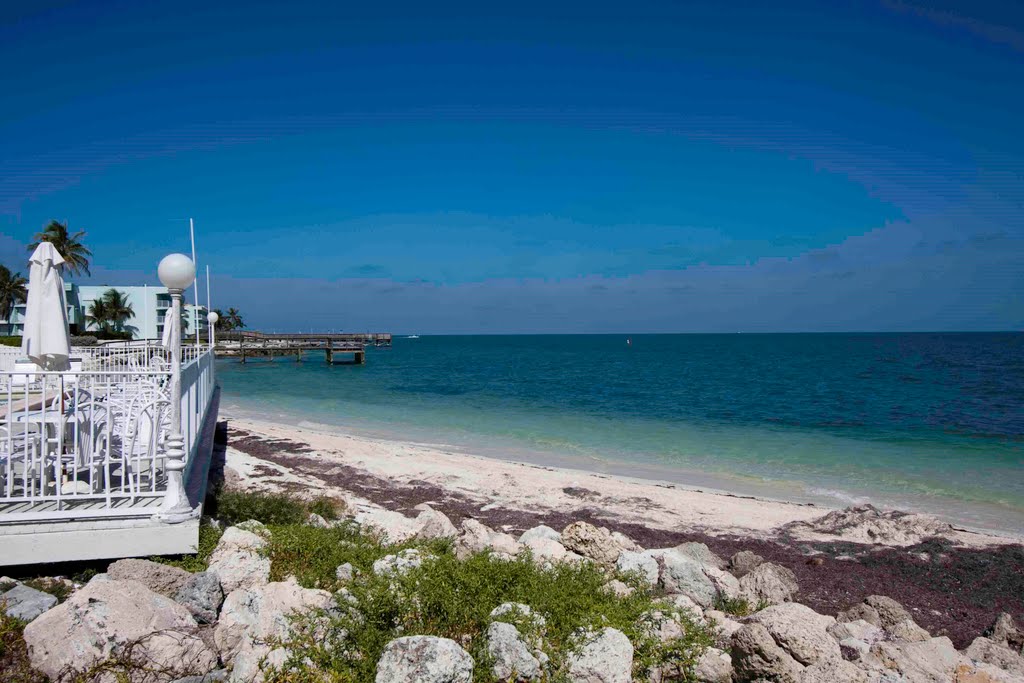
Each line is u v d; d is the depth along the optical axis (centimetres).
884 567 965
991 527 1230
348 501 1212
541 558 667
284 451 1764
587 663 416
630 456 1895
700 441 2162
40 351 675
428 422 2608
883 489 1515
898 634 625
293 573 602
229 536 633
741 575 884
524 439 2192
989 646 585
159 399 680
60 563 579
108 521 580
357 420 2648
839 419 2703
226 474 1297
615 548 777
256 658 409
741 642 454
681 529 1142
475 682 401
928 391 3894
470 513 1212
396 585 507
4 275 6038
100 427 723
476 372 6038
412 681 378
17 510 577
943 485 1557
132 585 468
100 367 1036
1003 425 2525
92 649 400
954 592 879
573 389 4150
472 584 512
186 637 429
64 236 5625
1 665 396
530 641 434
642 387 4284
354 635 440
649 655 456
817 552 1030
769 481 1590
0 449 659
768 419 2700
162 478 721
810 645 455
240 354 8450
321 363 7875
